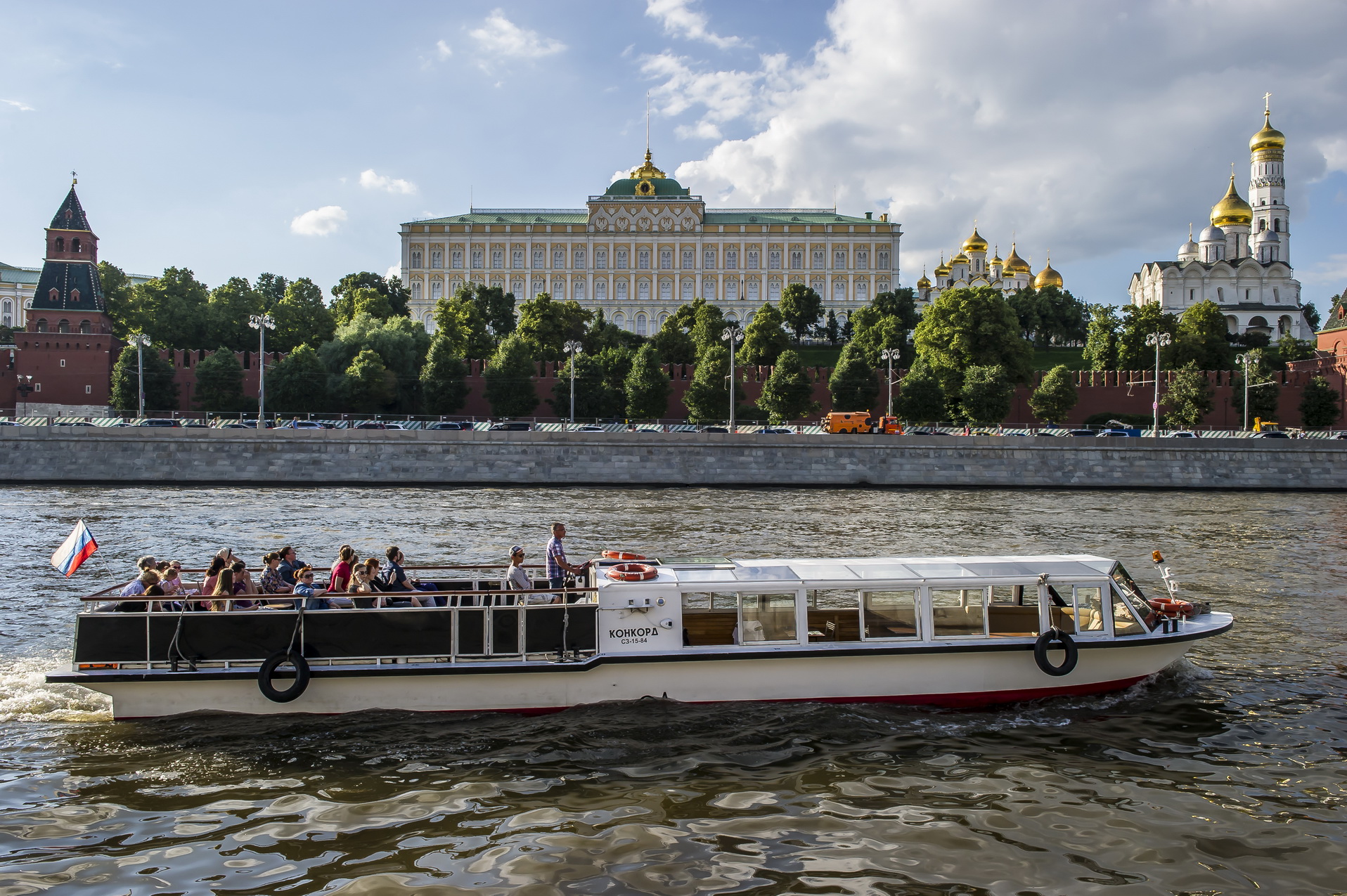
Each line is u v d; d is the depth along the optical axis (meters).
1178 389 81.31
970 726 13.66
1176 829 10.56
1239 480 59.22
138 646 13.25
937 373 82.44
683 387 90.88
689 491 56.62
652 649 14.05
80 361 84.88
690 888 9.20
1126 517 42.53
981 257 164.88
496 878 9.33
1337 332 87.81
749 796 11.34
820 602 14.77
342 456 59.22
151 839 10.14
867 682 14.28
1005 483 59.81
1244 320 128.12
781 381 80.19
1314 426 80.50
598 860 9.71
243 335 98.62
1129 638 14.52
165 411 78.69
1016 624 14.86
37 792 11.30
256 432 58.81
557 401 84.56
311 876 9.37
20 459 57.34
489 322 119.81
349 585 14.84
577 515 41.53
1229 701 15.01
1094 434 70.19
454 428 71.75
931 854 9.94
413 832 10.33
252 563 27.73
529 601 14.79
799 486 59.72
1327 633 19.58
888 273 162.00
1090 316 144.25
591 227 162.75
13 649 17.47
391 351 87.56
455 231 161.75
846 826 10.55
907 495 53.91
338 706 13.67
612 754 12.55
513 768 12.09
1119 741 13.20
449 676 13.67
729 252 162.75
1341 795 11.53
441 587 15.52
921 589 14.33
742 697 14.17
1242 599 23.25
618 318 162.12
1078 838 10.32
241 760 12.27
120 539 32.56
